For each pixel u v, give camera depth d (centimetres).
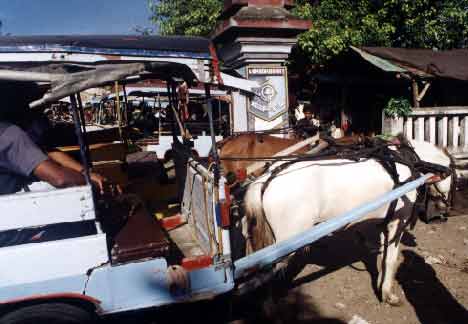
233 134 611
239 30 664
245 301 438
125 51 296
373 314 409
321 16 1245
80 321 287
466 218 651
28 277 277
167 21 1326
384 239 434
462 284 457
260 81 702
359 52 1080
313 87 1368
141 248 295
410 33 1379
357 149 408
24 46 279
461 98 1158
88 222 338
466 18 1348
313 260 534
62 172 304
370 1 1315
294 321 401
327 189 378
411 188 372
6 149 301
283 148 540
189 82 375
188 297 313
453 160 462
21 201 276
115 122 1085
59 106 1004
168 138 1003
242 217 427
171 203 539
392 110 768
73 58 288
